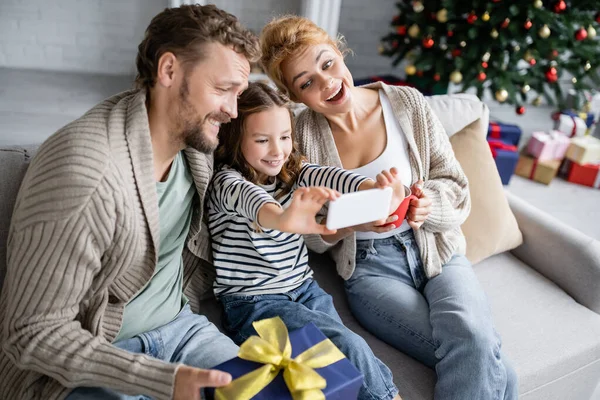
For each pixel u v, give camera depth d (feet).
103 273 3.10
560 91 9.78
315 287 4.35
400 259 4.59
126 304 3.44
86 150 2.85
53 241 2.76
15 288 2.84
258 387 2.72
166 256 3.67
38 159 2.94
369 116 4.68
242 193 3.55
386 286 4.45
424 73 9.93
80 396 3.00
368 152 4.62
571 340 4.50
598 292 4.84
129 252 3.10
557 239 5.17
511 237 5.33
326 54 4.26
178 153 3.61
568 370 4.46
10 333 2.87
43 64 12.29
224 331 4.20
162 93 3.12
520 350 4.33
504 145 9.68
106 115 3.12
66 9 11.80
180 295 3.90
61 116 10.18
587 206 9.47
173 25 2.99
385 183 3.47
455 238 4.79
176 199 3.59
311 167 4.20
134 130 3.06
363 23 13.32
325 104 4.41
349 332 3.78
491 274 5.21
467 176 5.25
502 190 5.40
